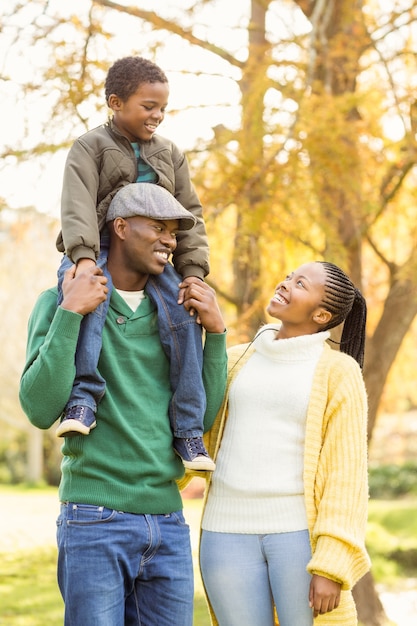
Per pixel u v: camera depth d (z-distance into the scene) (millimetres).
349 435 2953
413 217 6355
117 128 3051
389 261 6988
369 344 7160
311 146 5016
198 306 2936
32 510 15898
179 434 2908
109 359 2840
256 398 3074
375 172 5648
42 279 14922
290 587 2928
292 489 2975
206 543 3074
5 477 28531
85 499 2773
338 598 2842
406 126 5594
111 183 2979
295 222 5160
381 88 5910
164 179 3047
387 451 22688
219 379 3004
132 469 2799
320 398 3008
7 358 18656
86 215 2840
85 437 2807
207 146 5559
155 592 2869
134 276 2941
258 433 3041
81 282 2734
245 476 3018
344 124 5141
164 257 2908
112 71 3066
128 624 2936
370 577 7102
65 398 2729
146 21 5805
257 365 3164
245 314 5699
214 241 5930
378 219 6441
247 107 5207
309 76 5449
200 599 7035
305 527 2949
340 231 6262
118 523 2768
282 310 3158
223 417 3143
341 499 2879
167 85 3084
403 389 9094
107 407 2811
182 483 3318
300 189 5055
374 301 7531
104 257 2936
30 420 2805
